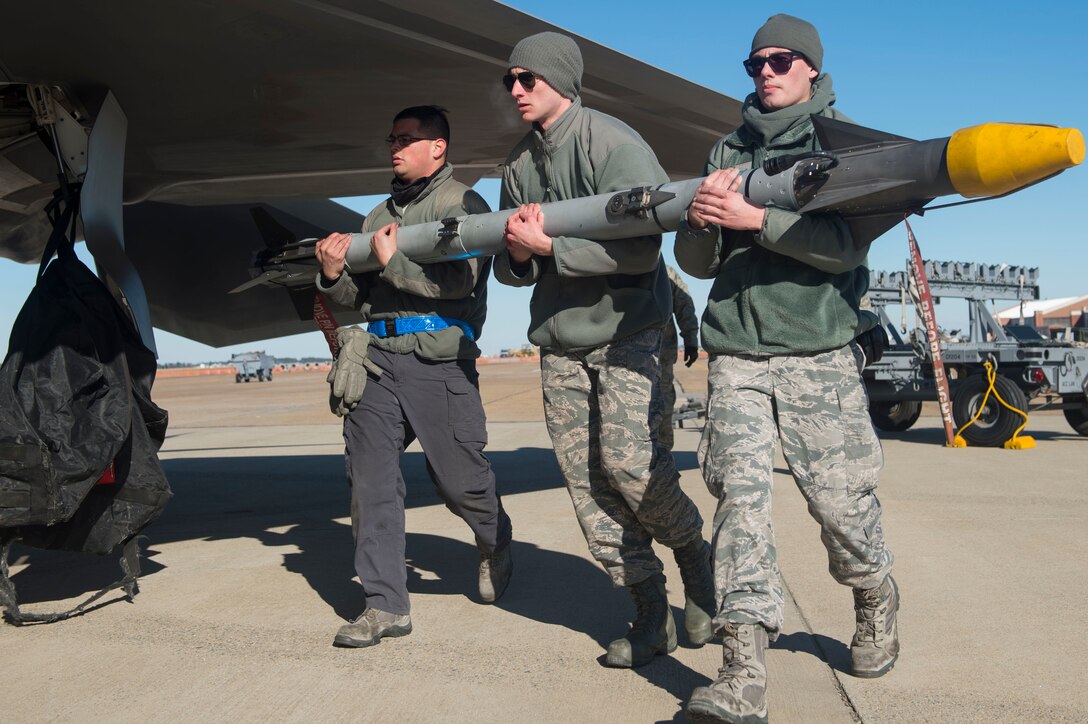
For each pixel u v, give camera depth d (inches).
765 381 98.5
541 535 197.5
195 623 135.3
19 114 171.0
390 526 126.0
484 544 138.9
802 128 102.7
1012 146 83.2
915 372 412.2
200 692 106.0
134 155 233.1
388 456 127.1
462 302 130.6
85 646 125.2
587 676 108.9
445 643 122.6
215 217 308.2
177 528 225.5
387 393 128.0
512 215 111.2
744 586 87.0
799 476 98.0
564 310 111.9
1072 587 147.4
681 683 106.3
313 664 115.0
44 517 127.6
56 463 128.8
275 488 297.7
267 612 140.6
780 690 103.0
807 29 102.8
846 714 96.0
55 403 131.5
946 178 87.4
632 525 114.7
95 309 139.4
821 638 121.8
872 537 99.7
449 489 132.4
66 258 143.3
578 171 113.9
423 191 132.6
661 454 110.3
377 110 221.0
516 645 121.2
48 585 163.8
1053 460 322.3
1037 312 1349.7
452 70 197.6
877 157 90.9
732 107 218.2
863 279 106.1
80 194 164.4
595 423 114.3
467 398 130.4
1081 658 113.4
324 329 149.9
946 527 197.3
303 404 957.8
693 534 114.9
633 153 109.4
